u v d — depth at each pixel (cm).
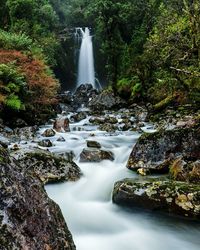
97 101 2089
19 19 2686
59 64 3219
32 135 1134
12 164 355
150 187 545
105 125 1313
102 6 2189
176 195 514
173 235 492
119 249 458
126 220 539
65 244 343
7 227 296
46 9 3350
